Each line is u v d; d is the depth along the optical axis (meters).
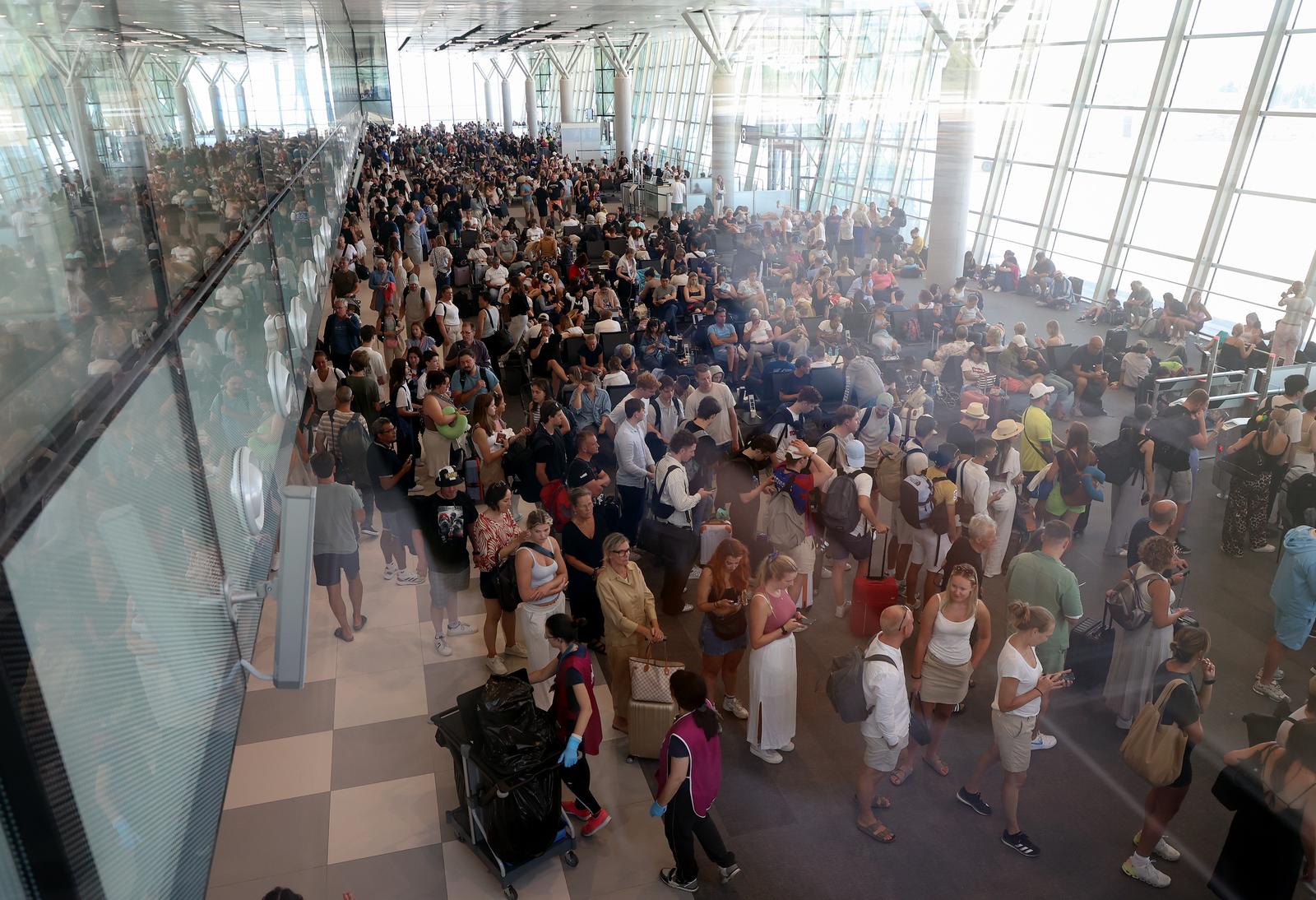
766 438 7.48
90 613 1.73
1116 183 18.17
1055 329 11.48
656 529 7.40
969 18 18.31
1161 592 5.61
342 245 17.48
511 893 4.72
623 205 33.50
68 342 1.99
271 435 4.95
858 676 5.05
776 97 29.92
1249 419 8.12
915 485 6.91
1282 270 14.48
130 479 2.16
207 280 3.68
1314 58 14.10
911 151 24.67
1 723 1.32
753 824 5.32
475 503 8.34
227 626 2.95
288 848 4.81
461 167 39.66
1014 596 5.89
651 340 12.64
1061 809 5.40
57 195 2.07
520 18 35.47
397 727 6.03
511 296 13.61
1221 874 4.59
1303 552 5.79
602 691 6.58
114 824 1.72
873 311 13.46
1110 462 7.80
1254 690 5.98
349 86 33.47
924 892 4.81
